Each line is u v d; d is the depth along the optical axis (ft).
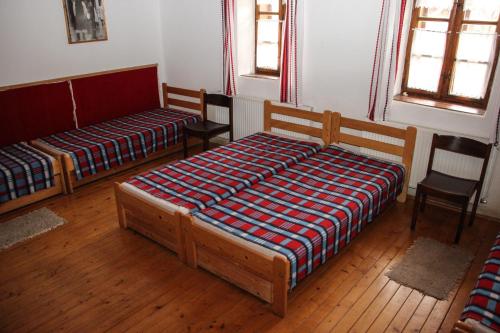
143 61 18.13
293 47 14.25
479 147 11.05
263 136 15.25
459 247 10.78
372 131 13.06
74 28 15.40
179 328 8.28
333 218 9.59
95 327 8.34
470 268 10.00
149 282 9.64
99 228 11.95
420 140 12.50
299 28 14.02
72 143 14.58
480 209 12.24
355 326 8.29
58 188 13.80
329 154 13.48
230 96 16.66
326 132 14.08
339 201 10.38
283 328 8.24
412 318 8.49
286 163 12.78
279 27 15.58
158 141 16.22
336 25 13.47
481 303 7.06
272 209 10.10
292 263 8.29
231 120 16.48
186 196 10.75
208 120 17.85
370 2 12.59
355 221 10.21
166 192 11.03
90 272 10.03
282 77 14.82
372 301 8.96
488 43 11.64
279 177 11.98
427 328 8.23
